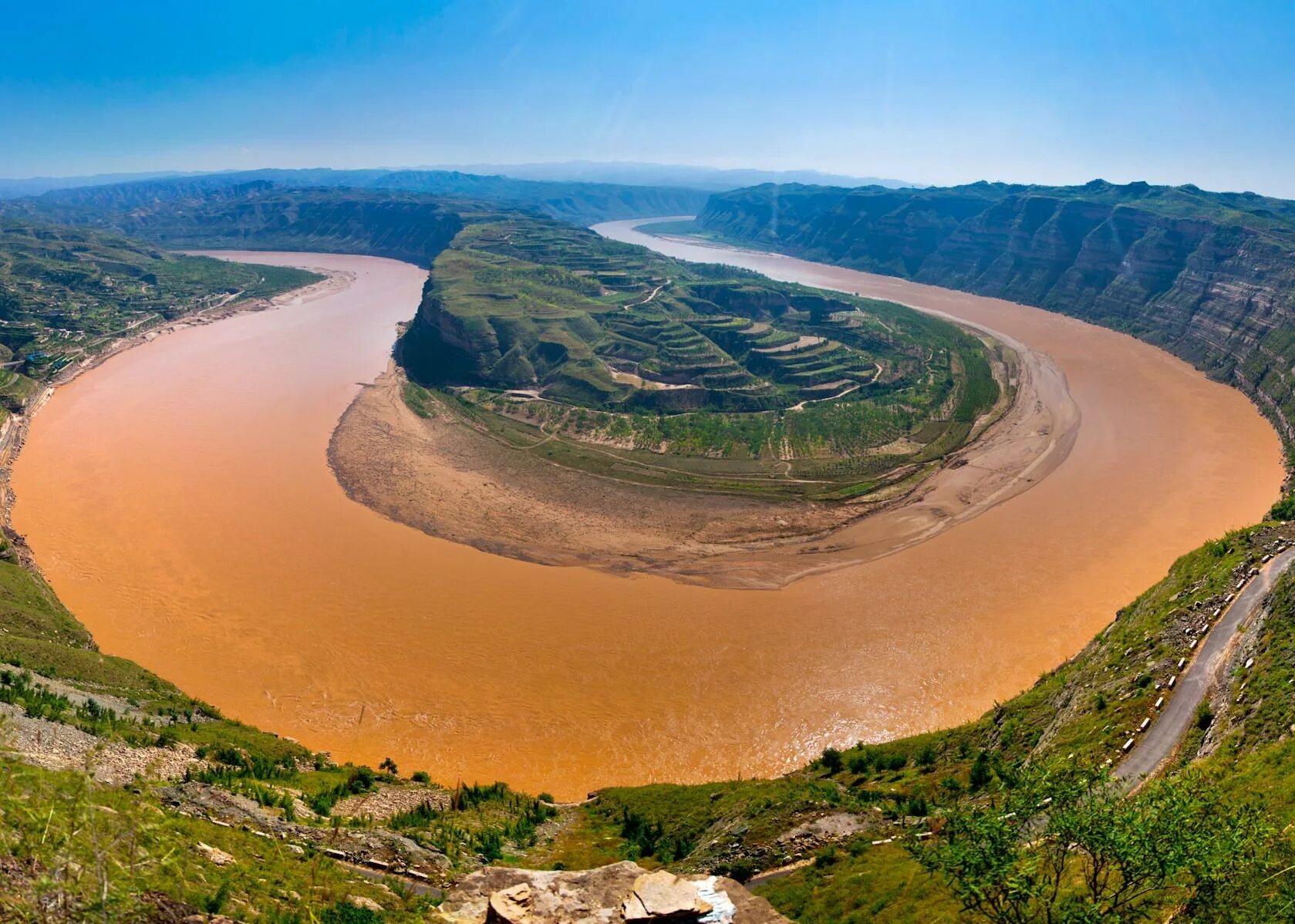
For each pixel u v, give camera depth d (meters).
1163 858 22.91
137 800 28.45
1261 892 23.64
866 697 83.06
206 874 28.03
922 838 42.25
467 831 51.97
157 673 85.19
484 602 101.38
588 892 29.56
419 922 29.59
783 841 46.00
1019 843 24.97
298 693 83.56
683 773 73.88
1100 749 49.31
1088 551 112.56
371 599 101.25
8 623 79.00
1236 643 56.19
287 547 113.75
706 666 88.75
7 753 24.00
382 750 76.06
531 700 83.19
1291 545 68.50
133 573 105.19
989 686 83.62
